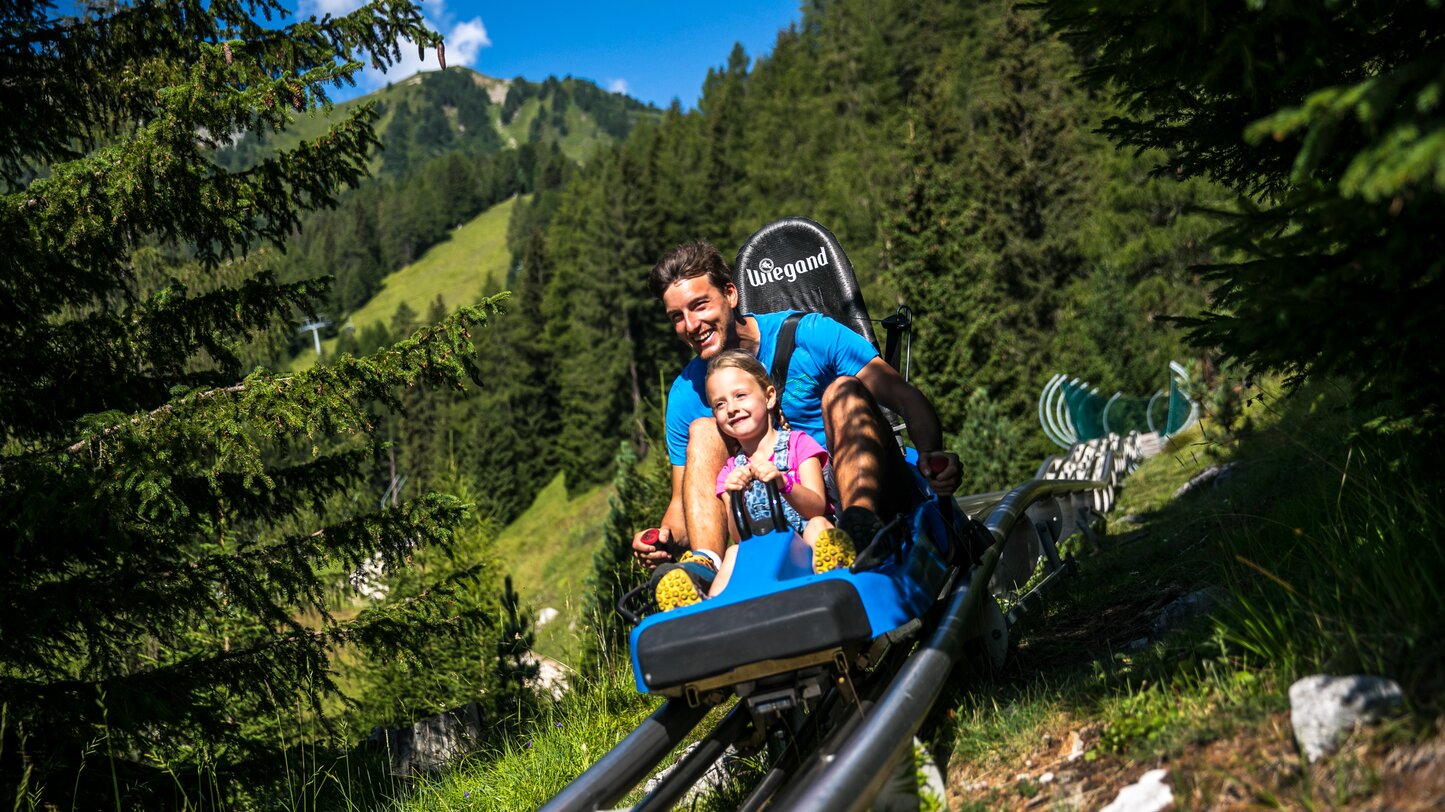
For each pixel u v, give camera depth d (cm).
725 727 382
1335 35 332
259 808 677
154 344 715
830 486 400
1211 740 265
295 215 734
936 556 384
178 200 659
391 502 765
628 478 1248
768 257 570
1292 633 300
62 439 720
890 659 405
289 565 705
